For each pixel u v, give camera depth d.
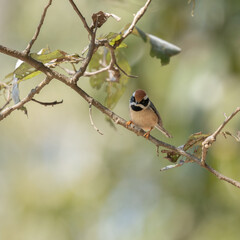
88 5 13.36
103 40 5.97
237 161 11.51
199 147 5.96
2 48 5.51
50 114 17.06
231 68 11.41
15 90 6.07
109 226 14.64
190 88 11.02
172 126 11.29
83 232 14.55
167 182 14.03
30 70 5.98
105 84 7.49
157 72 12.28
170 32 12.28
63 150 17.48
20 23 15.02
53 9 14.21
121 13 12.18
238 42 11.65
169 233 13.63
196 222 13.32
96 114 15.59
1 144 17.38
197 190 12.55
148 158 14.84
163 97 12.29
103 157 15.66
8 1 15.23
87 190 15.24
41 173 16.70
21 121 17.56
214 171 5.45
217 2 11.92
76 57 5.99
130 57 12.03
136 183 15.00
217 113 10.55
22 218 14.91
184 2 12.06
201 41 12.01
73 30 14.02
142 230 14.17
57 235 14.43
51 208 14.80
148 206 14.57
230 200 12.55
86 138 16.95
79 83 13.20
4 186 16.45
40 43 14.48
